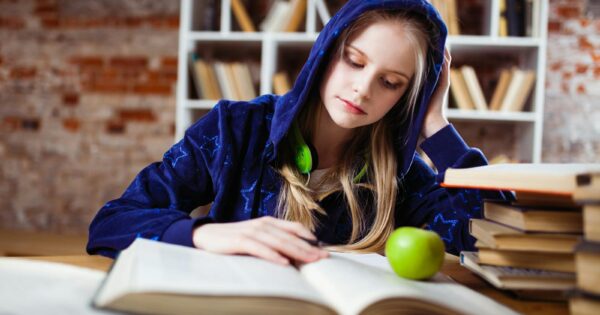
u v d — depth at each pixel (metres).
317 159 1.12
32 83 3.54
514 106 2.73
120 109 3.48
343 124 1.00
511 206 0.70
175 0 3.44
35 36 3.53
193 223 0.74
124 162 3.48
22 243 2.93
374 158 1.15
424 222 1.23
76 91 3.51
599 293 0.49
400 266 0.63
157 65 3.46
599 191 0.51
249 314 0.48
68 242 3.05
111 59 3.48
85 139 3.51
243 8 2.86
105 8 3.49
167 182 1.04
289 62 3.24
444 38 1.04
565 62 3.19
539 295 0.66
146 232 0.76
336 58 1.00
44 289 0.52
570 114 3.19
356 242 1.11
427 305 0.51
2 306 0.45
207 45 3.04
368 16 0.94
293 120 1.08
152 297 0.46
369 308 0.49
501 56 3.08
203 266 0.57
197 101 2.81
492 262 0.69
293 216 1.06
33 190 3.54
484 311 0.53
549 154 3.20
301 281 0.56
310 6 2.79
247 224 0.71
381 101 0.98
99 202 3.50
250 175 1.11
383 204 1.12
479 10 3.15
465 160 1.09
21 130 3.55
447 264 0.93
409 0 0.95
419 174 1.27
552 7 3.20
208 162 1.09
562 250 0.65
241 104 1.16
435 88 1.18
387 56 0.93
